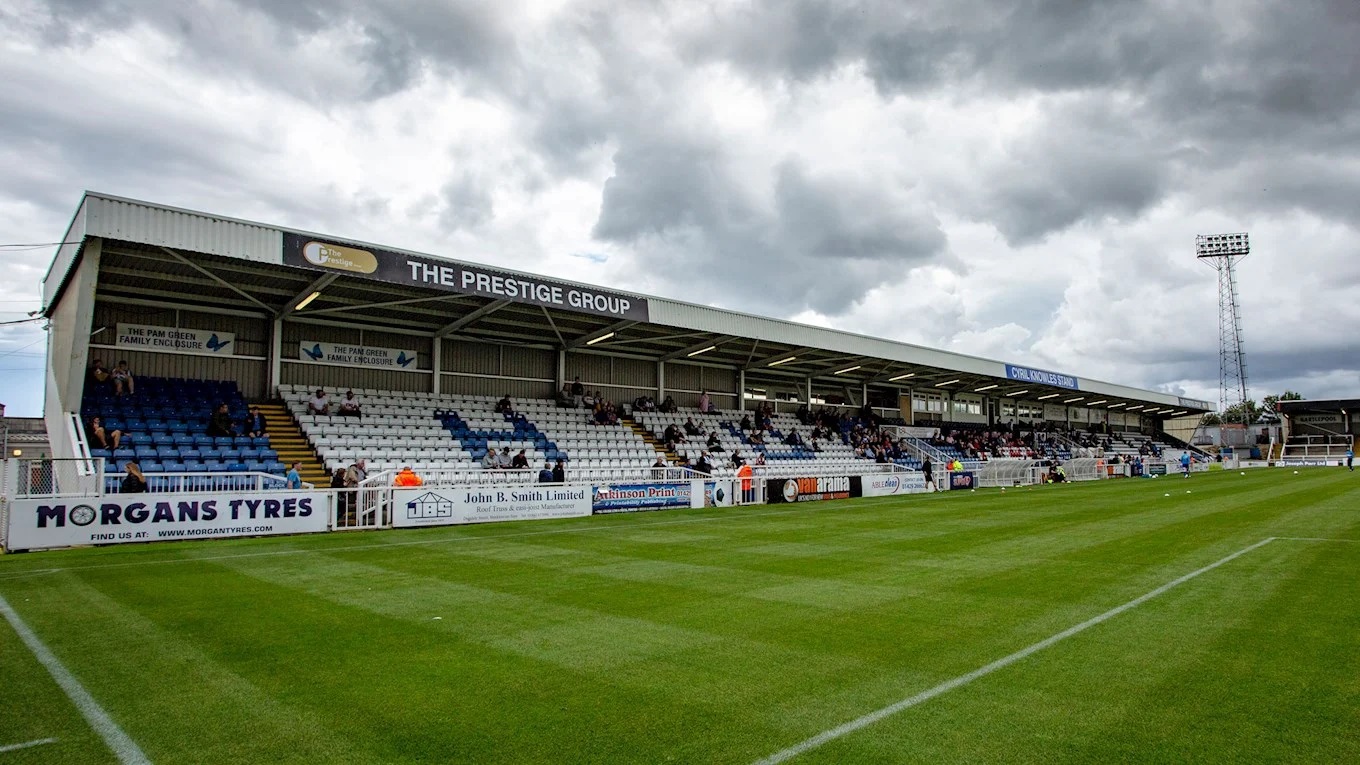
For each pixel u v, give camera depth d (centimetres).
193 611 810
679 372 3509
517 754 433
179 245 1531
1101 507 2220
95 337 2002
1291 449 7256
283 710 505
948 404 5072
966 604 841
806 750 438
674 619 771
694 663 612
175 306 2117
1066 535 1509
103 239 1545
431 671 592
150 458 1773
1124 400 5803
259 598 882
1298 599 857
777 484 2588
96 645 670
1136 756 429
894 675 580
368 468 2053
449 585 968
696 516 2005
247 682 565
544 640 687
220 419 1950
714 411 3509
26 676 580
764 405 3903
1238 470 5503
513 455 2400
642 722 482
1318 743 447
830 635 704
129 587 951
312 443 2089
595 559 1200
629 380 3272
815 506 2364
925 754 432
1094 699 524
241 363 2230
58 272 1773
